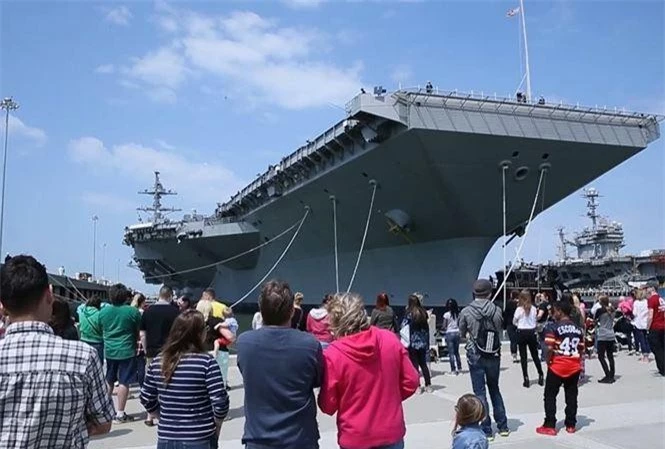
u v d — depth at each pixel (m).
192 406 3.61
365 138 17.17
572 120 17.28
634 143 17.95
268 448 3.33
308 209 23.73
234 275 35.69
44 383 2.36
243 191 28.02
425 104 15.90
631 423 7.40
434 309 21.02
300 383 3.41
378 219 21.33
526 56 17.86
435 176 17.72
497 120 16.44
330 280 26.05
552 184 18.75
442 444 6.46
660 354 11.14
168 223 33.94
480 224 19.69
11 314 2.51
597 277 48.44
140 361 9.34
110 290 8.23
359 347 3.62
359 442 3.56
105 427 2.61
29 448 2.32
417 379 3.84
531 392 9.76
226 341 7.89
